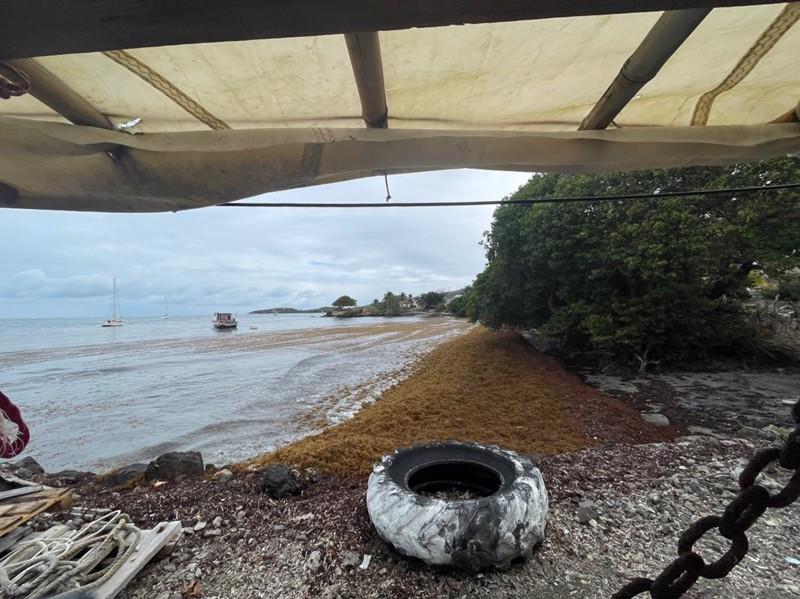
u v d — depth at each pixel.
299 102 2.01
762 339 10.19
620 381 8.66
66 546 2.36
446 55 1.71
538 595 2.27
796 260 7.99
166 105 1.96
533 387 8.31
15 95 1.38
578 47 1.68
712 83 1.95
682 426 5.82
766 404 6.63
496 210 12.69
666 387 7.98
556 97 2.04
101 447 6.92
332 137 2.04
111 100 1.88
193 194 2.07
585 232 9.06
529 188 11.69
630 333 8.53
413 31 1.55
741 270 9.56
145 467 4.79
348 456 4.64
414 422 6.62
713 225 8.05
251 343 25.58
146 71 1.71
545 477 3.79
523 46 1.67
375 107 1.99
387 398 9.32
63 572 2.17
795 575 2.36
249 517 3.23
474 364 11.23
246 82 1.83
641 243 8.29
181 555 2.73
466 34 1.58
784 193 7.99
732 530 0.72
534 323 12.80
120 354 20.75
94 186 1.96
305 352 19.78
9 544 2.49
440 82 1.89
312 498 3.62
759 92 2.03
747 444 4.60
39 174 1.86
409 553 2.48
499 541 2.38
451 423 6.40
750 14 1.50
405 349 19.33
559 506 3.25
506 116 2.20
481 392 8.26
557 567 2.50
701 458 4.21
